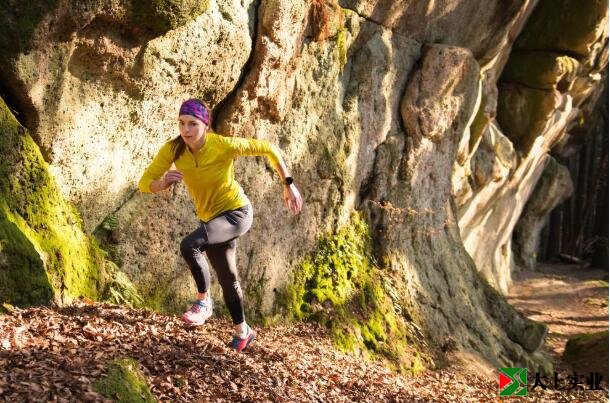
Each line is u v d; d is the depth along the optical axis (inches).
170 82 235.0
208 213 189.5
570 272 936.9
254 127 280.7
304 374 216.5
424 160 393.1
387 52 359.6
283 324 292.8
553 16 610.5
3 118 190.9
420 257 395.5
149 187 184.7
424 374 329.4
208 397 165.3
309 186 315.3
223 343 202.2
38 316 178.1
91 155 220.1
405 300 360.2
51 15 188.7
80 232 216.7
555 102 612.4
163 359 173.5
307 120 310.3
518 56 622.8
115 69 215.5
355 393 227.3
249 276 284.2
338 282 322.0
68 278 202.4
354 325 314.8
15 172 193.0
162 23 213.0
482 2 439.8
